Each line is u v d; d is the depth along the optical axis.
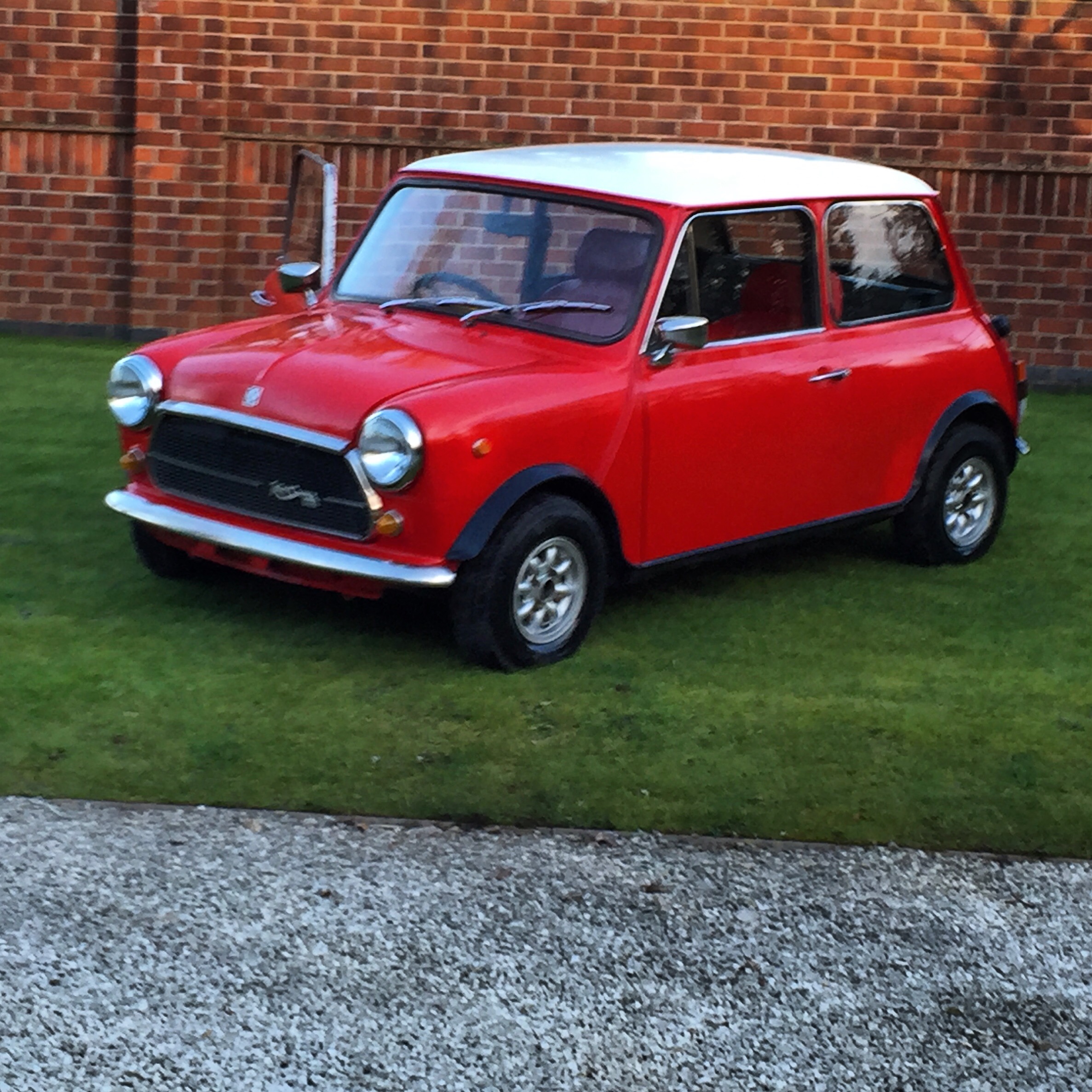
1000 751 5.55
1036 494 9.43
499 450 5.69
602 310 6.28
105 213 12.80
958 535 7.86
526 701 5.75
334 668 5.98
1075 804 5.18
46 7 12.50
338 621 6.51
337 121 12.52
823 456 6.98
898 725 5.73
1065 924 4.50
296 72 12.45
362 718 5.53
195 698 5.62
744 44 12.28
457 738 5.41
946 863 4.80
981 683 6.22
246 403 5.89
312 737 5.36
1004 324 8.00
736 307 6.63
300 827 4.78
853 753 5.47
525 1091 3.61
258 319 6.80
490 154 7.10
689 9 12.25
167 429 6.18
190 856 4.58
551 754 5.33
